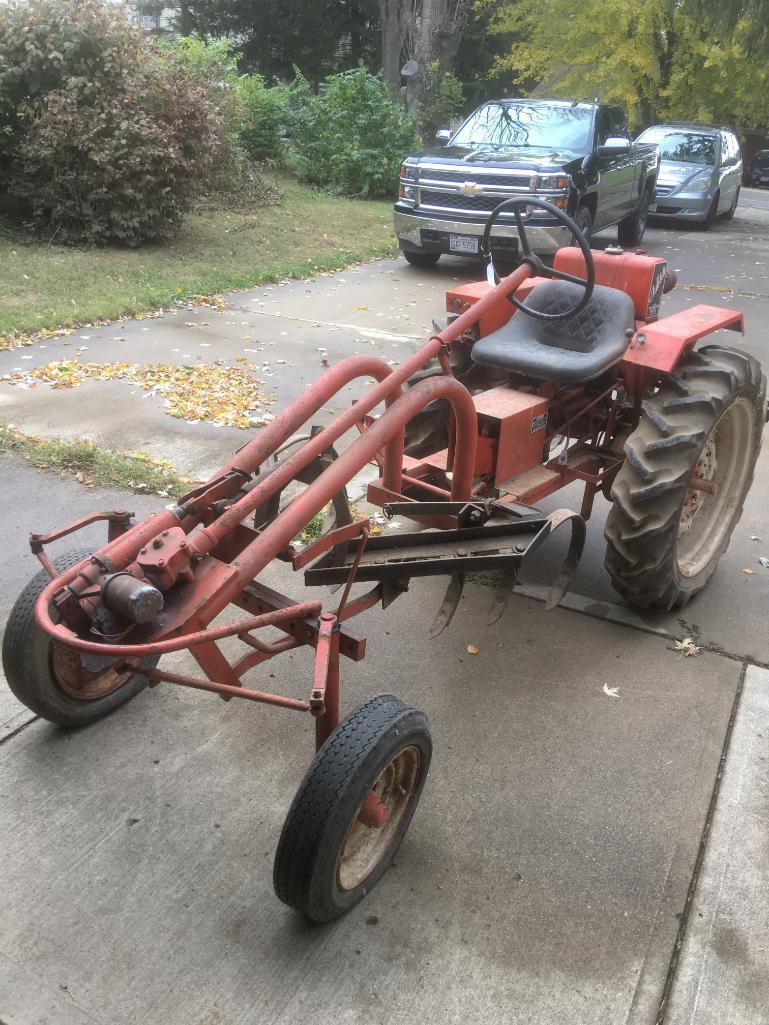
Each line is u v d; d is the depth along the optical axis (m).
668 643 3.76
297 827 2.19
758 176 31.25
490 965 2.31
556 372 3.56
